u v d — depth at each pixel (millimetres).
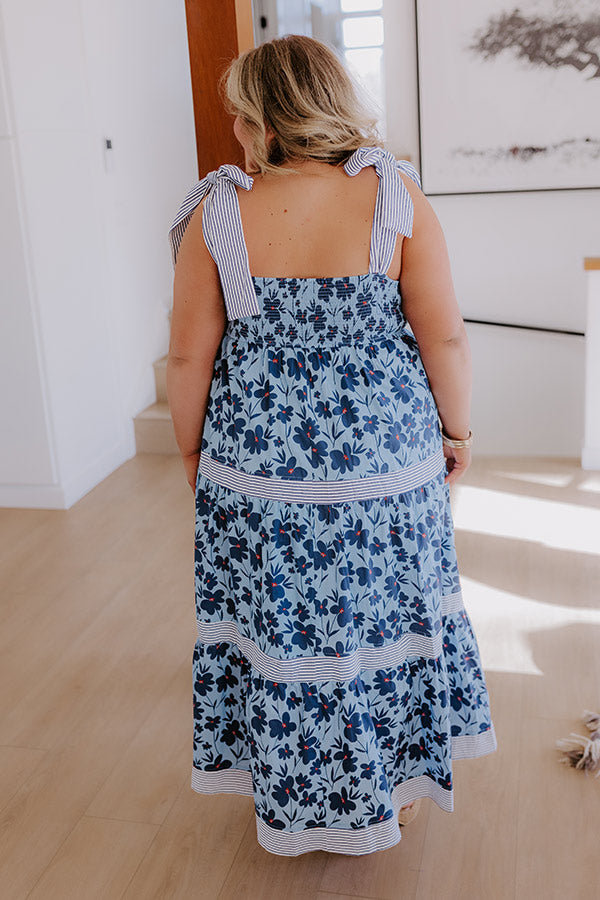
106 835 1886
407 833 1836
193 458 1690
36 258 3463
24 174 3357
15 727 2277
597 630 2562
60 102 3615
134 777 2066
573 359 4570
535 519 3334
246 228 1398
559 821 1844
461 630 1716
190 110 5059
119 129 4180
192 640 2654
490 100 4273
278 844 1626
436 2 4215
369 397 1462
